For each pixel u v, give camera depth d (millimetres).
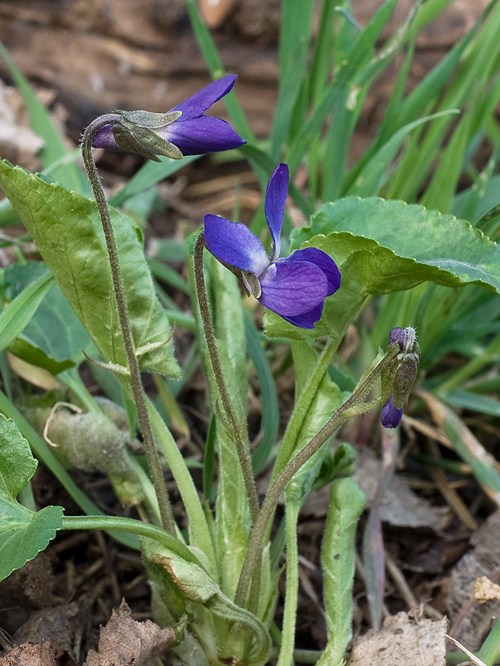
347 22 223
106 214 135
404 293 197
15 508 141
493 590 157
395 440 191
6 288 186
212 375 162
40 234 147
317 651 163
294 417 154
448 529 201
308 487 157
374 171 201
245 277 126
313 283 123
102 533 182
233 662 155
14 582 159
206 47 218
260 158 204
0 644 152
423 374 211
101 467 171
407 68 215
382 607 179
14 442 141
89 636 164
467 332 215
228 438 158
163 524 153
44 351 170
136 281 153
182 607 150
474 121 218
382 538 193
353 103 211
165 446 158
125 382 157
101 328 155
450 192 204
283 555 185
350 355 214
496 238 196
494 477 196
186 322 189
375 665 151
